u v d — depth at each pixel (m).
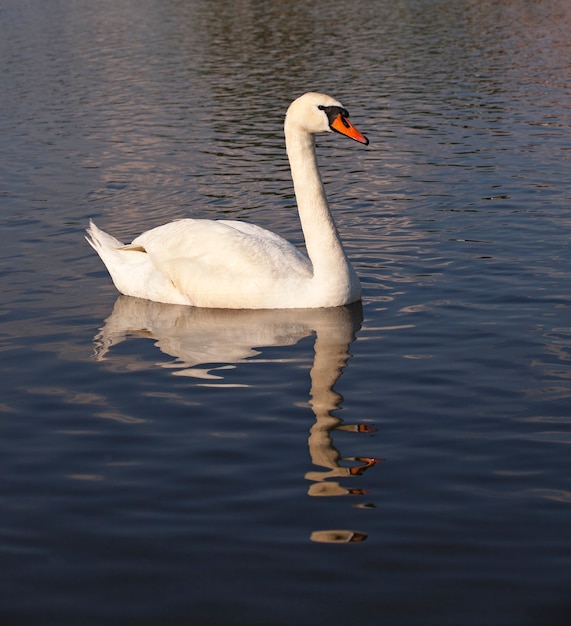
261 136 19.00
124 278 10.12
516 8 40.91
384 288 10.05
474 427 6.78
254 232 10.03
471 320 8.98
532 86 23.31
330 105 9.29
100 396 7.52
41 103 23.25
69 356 8.39
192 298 9.70
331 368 7.97
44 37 36.31
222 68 28.00
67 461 6.44
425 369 7.86
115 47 33.22
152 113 21.67
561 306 9.24
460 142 17.73
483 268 10.53
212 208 13.98
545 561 5.10
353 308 9.47
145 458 6.45
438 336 8.61
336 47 31.64
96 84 25.77
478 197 13.82
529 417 6.90
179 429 6.89
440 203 13.59
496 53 29.05
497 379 7.60
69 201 14.47
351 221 12.90
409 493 5.88
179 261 9.74
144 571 5.13
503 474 6.09
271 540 5.39
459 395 7.33
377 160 16.69
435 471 6.16
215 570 5.12
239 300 9.52
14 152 18.08
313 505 5.77
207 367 8.06
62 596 4.93
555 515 5.56
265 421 6.99
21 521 5.68
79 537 5.48
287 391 7.52
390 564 5.12
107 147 18.36
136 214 13.73
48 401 7.44
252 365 8.09
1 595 4.95
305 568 5.11
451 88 23.50
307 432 6.79
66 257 11.57
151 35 36.34
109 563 5.21
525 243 11.41
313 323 9.08
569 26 34.59
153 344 8.65
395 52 30.00
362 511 5.68
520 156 16.39
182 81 25.95
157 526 5.58
